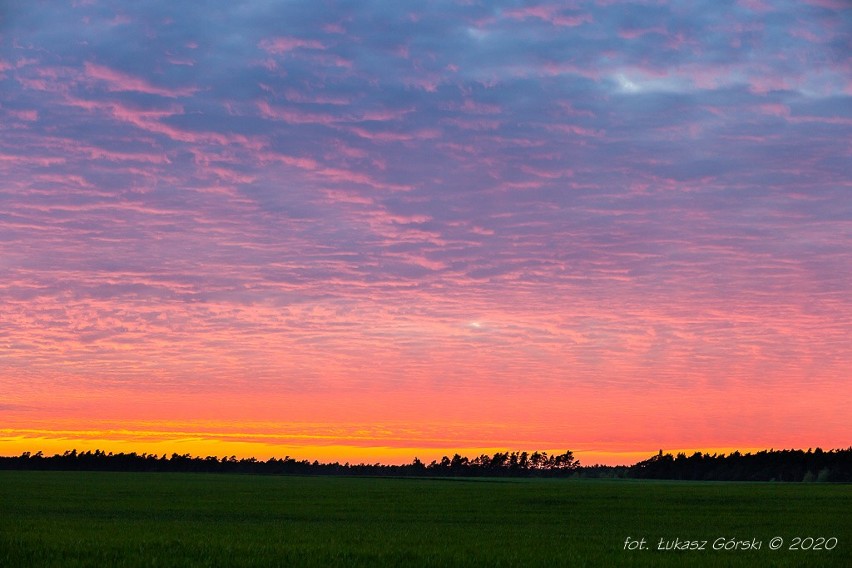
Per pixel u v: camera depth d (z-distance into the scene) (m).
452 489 97.12
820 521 46.22
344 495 77.69
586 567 25.95
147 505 58.94
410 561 26.59
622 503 64.94
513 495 78.81
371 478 168.38
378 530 37.94
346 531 37.03
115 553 27.06
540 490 94.00
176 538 32.06
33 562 25.30
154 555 26.78
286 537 33.47
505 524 43.38
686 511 55.12
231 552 27.64
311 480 143.00
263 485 108.00
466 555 27.70
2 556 25.98
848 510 56.56
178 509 54.69
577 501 67.94
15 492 78.44
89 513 50.19
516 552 28.91
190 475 178.75
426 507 58.66
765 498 73.81
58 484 103.25
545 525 42.66
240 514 50.41
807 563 27.48
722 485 132.38
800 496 78.38
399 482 133.12
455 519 47.16
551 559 27.28
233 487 98.56
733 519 47.41
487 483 131.50
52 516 47.25
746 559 28.39
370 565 25.75
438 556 27.50
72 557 26.41
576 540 34.22
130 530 36.50
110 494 76.31
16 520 42.97
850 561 28.28
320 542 31.47
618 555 28.86
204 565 25.03
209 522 42.81
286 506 59.00
